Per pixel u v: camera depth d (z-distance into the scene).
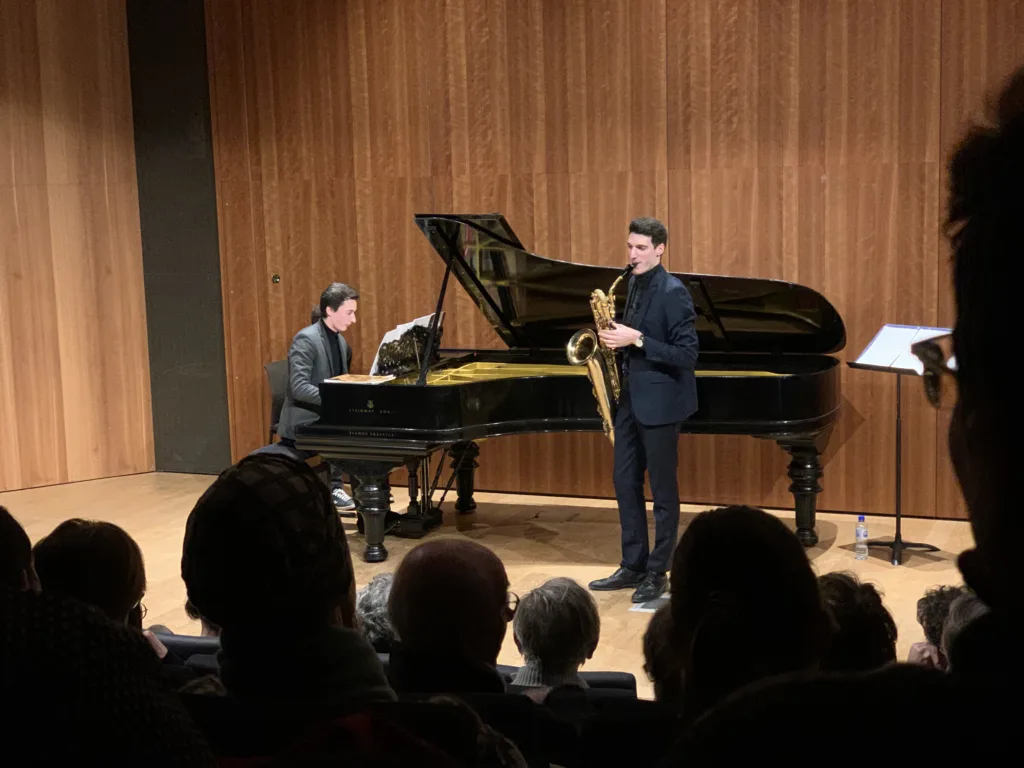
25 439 7.40
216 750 1.22
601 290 5.57
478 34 6.79
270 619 1.29
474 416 5.37
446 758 0.99
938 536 5.89
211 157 7.43
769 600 1.46
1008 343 0.46
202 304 7.57
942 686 0.46
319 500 1.34
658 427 4.96
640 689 4.08
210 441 7.70
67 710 0.66
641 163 6.56
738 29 6.28
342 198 7.21
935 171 6.02
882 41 6.03
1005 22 5.81
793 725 0.47
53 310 7.41
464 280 5.86
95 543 2.28
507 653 4.52
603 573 5.45
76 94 7.34
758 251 6.39
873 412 6.29
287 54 7.20
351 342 7.30
